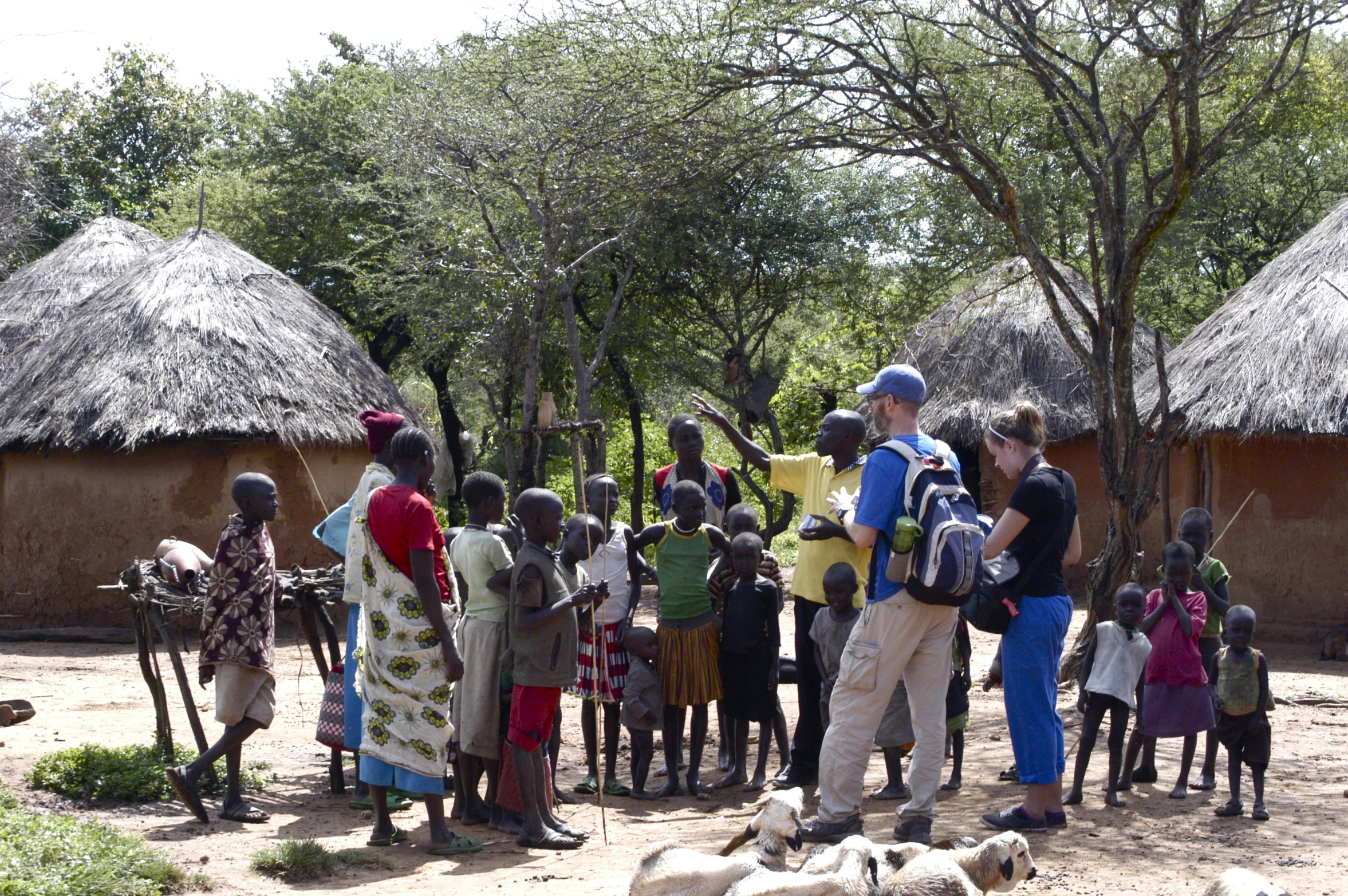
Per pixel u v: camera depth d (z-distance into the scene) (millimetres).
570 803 6629
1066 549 5598
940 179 19031
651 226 18281
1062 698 9125
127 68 40688
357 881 4801
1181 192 8938
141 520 13945
